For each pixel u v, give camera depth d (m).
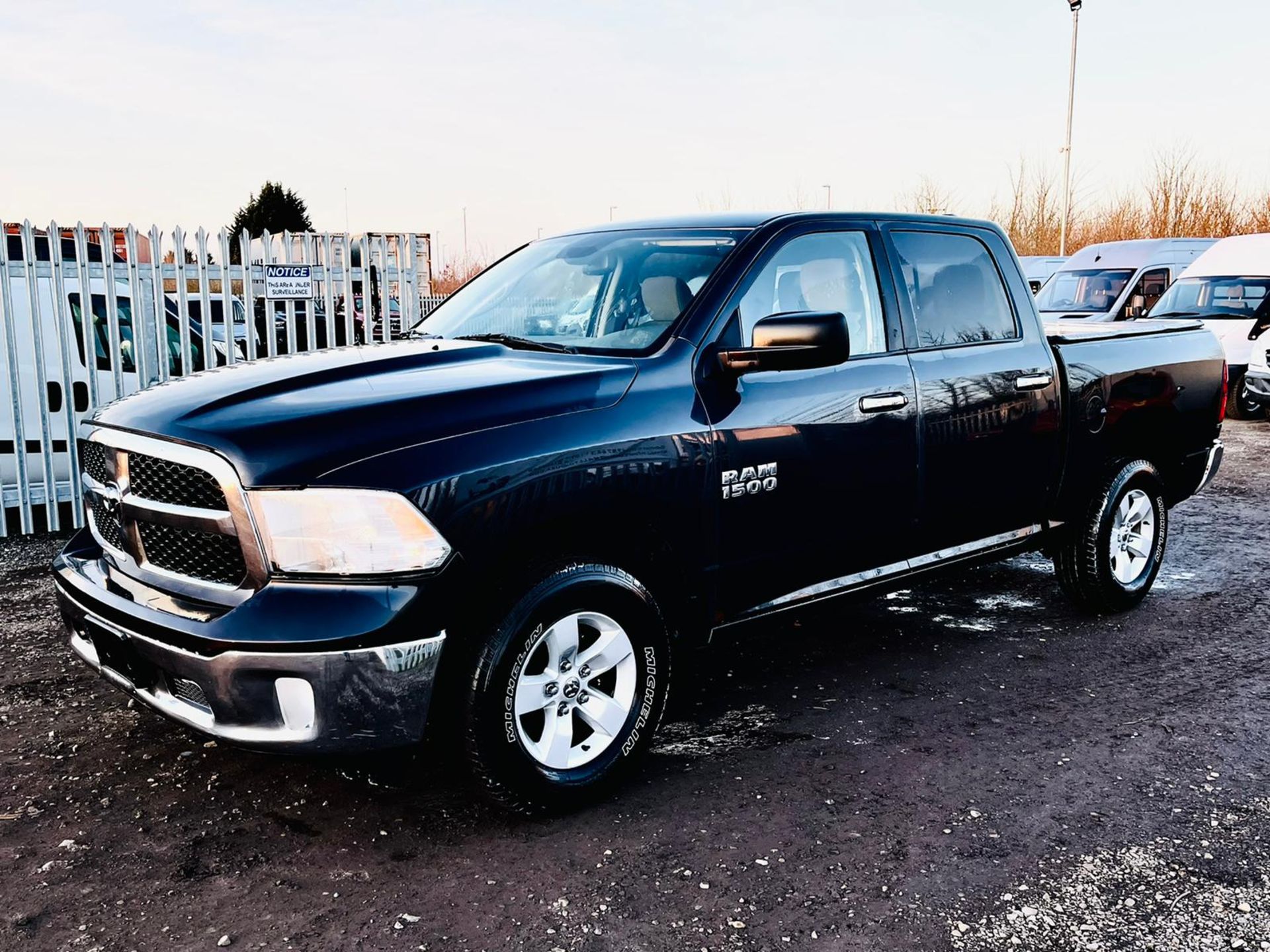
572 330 3.83
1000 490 4.54
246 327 8.06
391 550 2.80
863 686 4.35
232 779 3.47
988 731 3.90
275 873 2.92
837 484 3.87
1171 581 5.96
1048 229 36.50
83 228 7.01
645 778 3.51
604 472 3.18
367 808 3.29
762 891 2.85
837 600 4.04
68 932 2.64
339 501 2.77
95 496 3.39
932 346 4.27
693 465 3.42
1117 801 3.34
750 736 3.86
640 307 3.71
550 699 3.17
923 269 4.34
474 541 2.92
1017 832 3.15
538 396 3.16
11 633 4.90
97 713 3.99
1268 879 2.89
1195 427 5.50
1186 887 2.86
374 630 2.75
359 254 9.24
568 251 4.34
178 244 7.49
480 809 3.29
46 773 3.50
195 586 2.94
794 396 3.72
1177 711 4.08
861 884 2.88
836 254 4.04
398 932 2.66
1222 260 15.03
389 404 2.99
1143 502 5.29
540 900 2.80
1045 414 4.66
